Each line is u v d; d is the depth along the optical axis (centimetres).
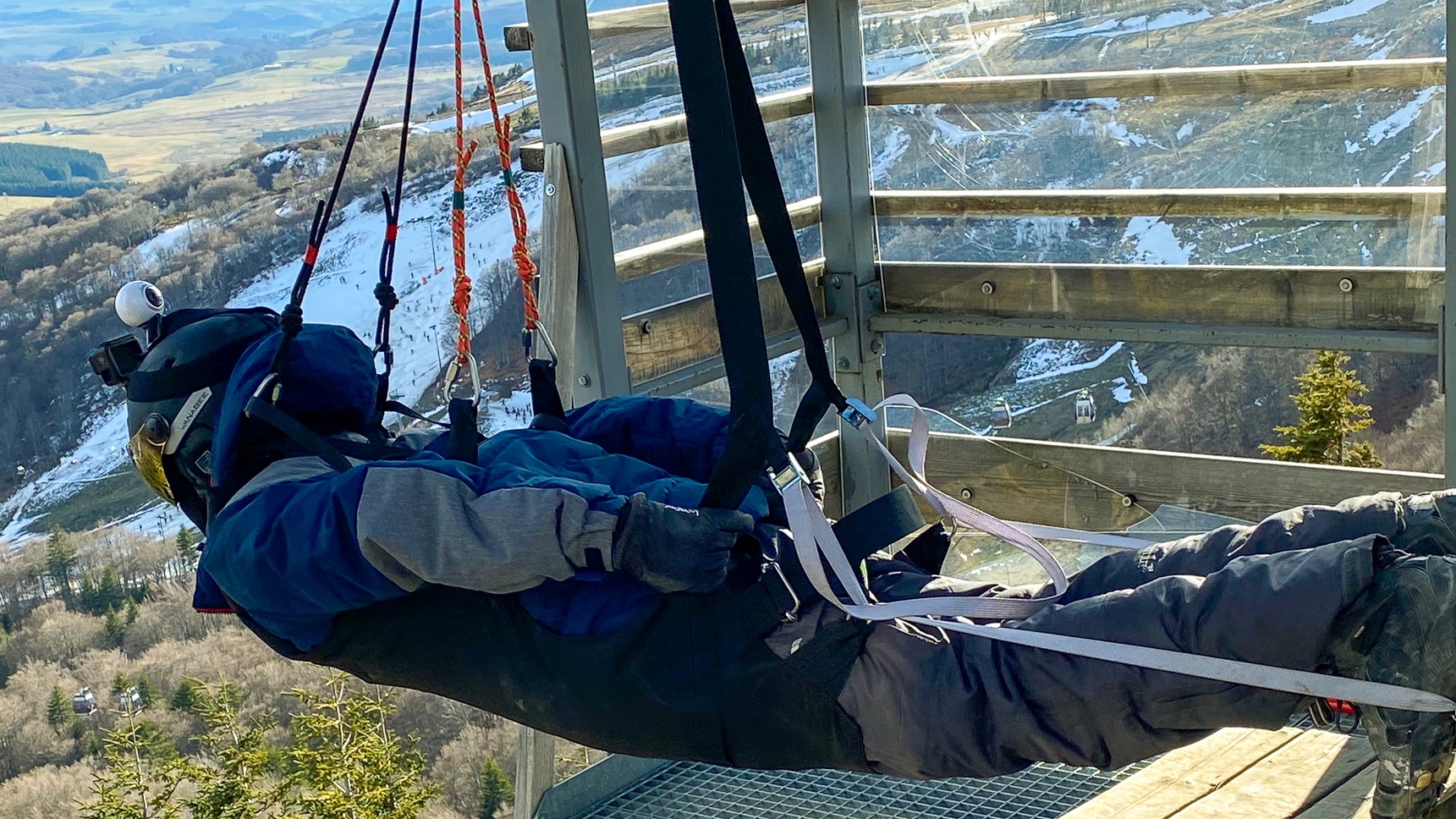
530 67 344
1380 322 360
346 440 197
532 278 218
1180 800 267
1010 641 175
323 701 952
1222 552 182
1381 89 346
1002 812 297
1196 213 382
